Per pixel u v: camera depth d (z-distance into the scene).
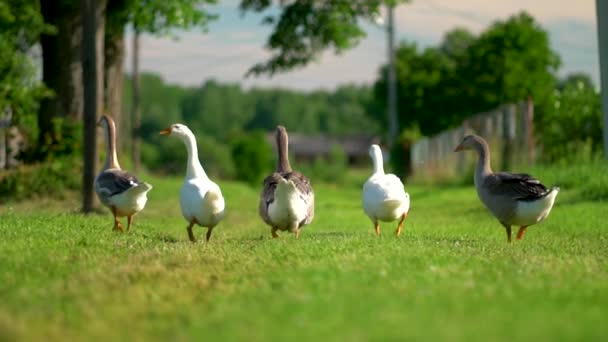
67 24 27.28
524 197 12.92
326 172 75.44
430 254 10.47
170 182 32.22
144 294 7.89
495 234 15.30
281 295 7.57
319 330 6.21
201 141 78.06
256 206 25.97
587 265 9.91
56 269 9.30
